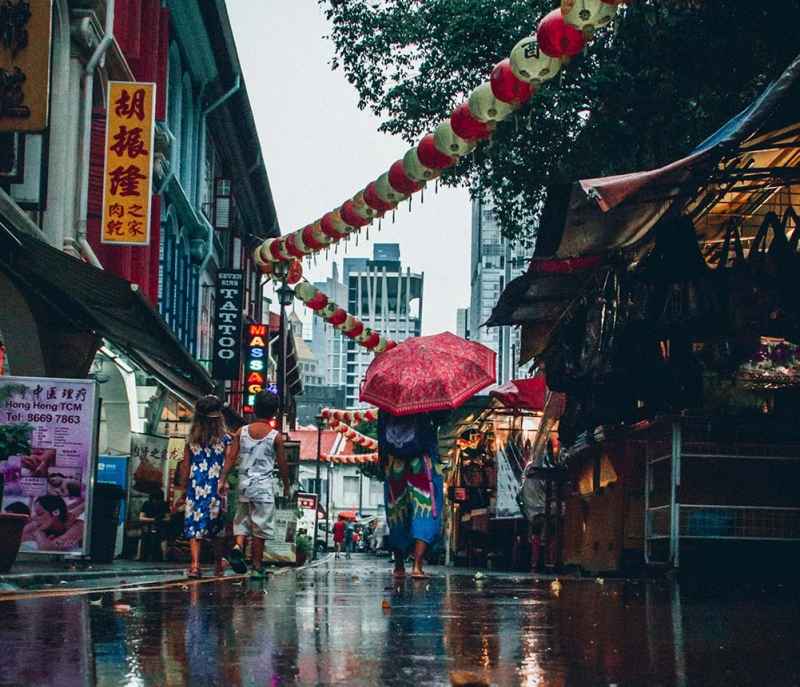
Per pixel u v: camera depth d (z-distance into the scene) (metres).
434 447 11.52
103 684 3.60
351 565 26.27
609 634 5.46
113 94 18.27
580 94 18.23
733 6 15.29
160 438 19.95
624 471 15.42
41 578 9.65
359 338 18.44
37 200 15.02
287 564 23.27
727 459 13.11
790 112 9.00
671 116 17.91
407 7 20.59
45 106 12.59
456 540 36.06
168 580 10.78
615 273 12.55
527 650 4.73
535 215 21.02
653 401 13.08
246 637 5.13
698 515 13.05
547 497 22.12
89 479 12.25
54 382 12.33
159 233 23.94
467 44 19.53
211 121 32.41
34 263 12.94
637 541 15.04
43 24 12.62
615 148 18.55
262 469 11.66
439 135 10.33
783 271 11.11
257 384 36.50
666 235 11.45
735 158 10.31
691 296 11.39
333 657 4.42
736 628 5.84
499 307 14.54
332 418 35.50
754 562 13.05
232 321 31.91
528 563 26.86
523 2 19.48
